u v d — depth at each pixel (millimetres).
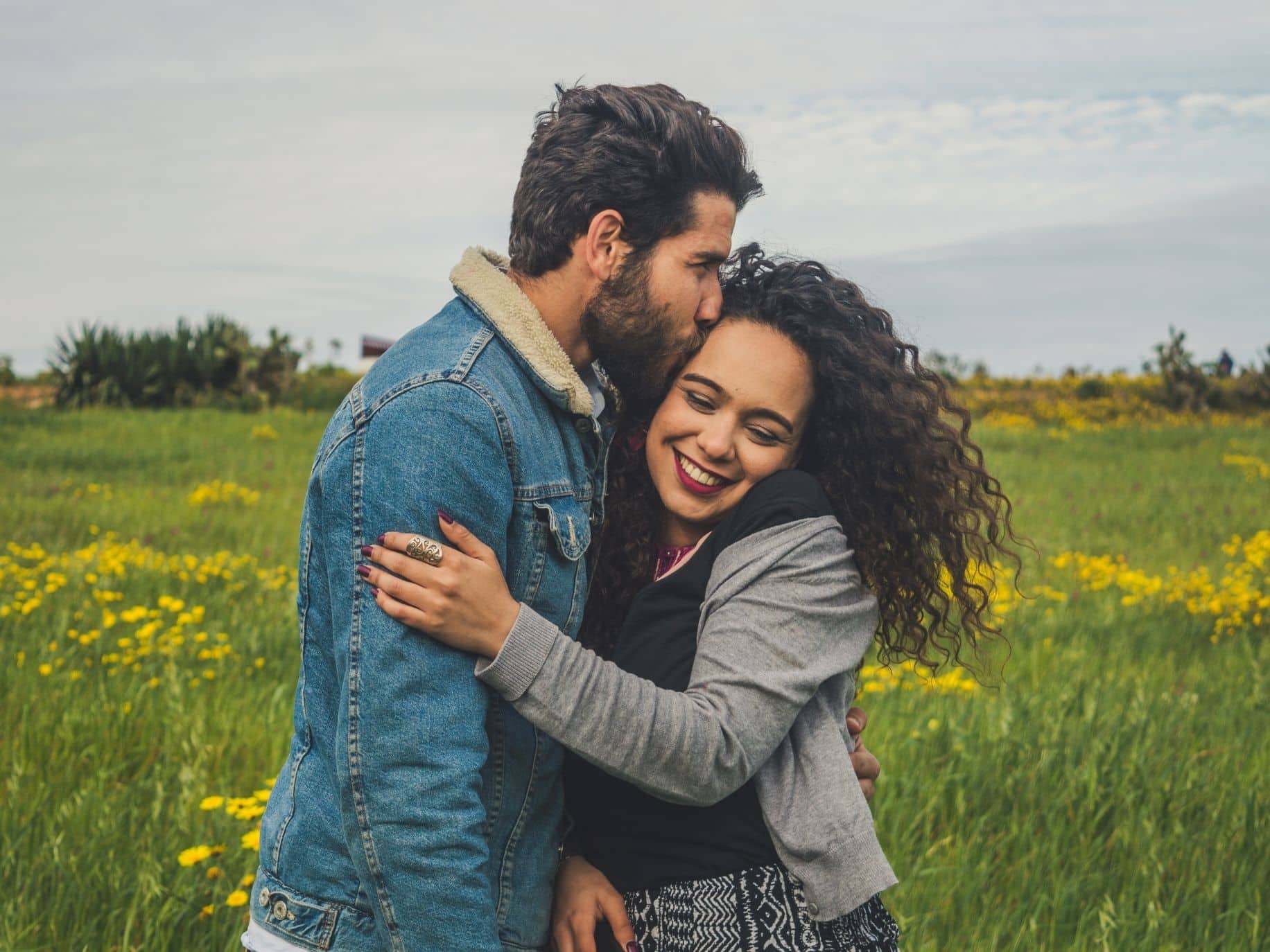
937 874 3523
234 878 3252
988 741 4531
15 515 10180
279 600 7148
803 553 1956
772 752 1896
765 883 1905
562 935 1904
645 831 1945
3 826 3436
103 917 3018
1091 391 29719
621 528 2209
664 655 1962
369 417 1735
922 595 2303
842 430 2148
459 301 1897
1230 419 26906
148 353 24469
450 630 1674
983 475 2285
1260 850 3699
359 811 1681
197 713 4586
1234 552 10336
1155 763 4371
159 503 11641
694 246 1869
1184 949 3215
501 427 1748
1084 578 8938
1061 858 3684
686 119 1842
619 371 1999
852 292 2154
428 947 1663
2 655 5379
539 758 1893
